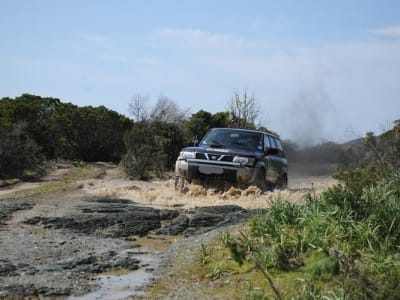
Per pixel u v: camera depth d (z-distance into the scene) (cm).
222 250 736
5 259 728
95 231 943
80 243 841
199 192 1399
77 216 1074
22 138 3159
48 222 1009
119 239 884
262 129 2995
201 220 1030
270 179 1532
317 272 605
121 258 743
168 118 3684
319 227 722
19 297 569
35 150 2723
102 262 719
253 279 614
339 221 730
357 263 608
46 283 620
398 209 752
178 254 763
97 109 4459
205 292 586
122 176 2345
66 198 1414
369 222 730
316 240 689
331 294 532
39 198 1410
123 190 1562
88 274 666
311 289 544
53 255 759
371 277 567
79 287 608
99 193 1510
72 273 666
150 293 589
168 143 2862
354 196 792
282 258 648
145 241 876
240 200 1309
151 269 689
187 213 1140
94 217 1061
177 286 614
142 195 1421
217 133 1559
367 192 832
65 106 4366
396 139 1436
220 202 1282
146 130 2864
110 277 654
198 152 1441
